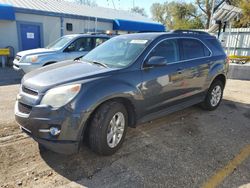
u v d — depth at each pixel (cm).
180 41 455
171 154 349
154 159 333
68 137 290
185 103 473
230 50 1578
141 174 297
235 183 285
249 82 991
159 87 394
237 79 1068
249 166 323
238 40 1545
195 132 432
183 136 413
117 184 277
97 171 301
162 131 431
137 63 367
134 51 388
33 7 1509
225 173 304
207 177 296
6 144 356
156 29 2150
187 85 459
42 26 1532
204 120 496
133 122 375
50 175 289
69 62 409
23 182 274
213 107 560
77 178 286
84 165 312
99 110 316
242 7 2475
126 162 323
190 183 283
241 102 652
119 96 330
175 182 284
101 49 447
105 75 329
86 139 330
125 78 344
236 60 1313
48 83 304
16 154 330
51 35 1591
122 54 394
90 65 373
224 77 568
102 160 326
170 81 414
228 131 442
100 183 278
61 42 893
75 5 2077
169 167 315
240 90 816
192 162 329
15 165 305
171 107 440
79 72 334
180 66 436
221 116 526
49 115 286
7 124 430
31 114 293
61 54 835
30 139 375
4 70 1140
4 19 1291
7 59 1308
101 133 314
